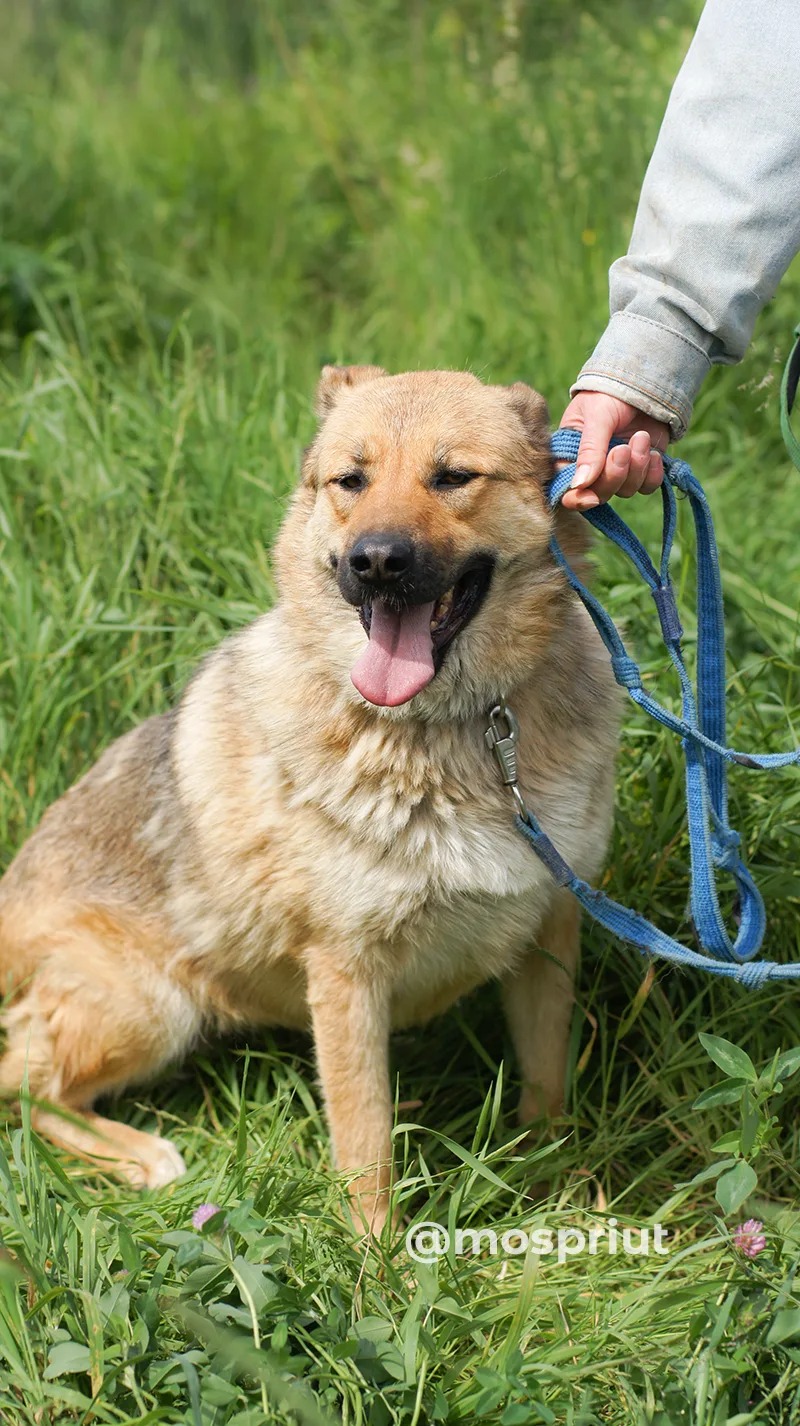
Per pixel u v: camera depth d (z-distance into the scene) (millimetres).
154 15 5016
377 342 3031
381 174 3660
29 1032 2105
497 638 1946
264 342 2822
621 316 1843
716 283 1813
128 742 2188
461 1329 1782
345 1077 1994
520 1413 1698
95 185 3641
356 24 4098
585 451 1833
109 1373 1727
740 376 2721
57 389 2641
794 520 2617
